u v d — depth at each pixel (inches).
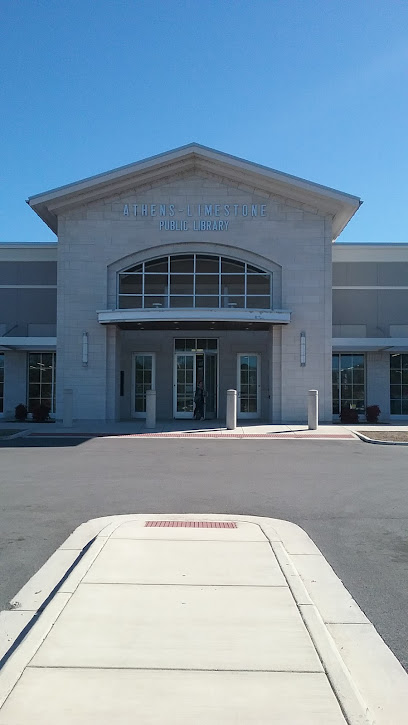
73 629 186.7
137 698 149.9
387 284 1076.5
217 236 924.0
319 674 161.8
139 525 316.5
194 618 195.6
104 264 921.5
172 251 927.0
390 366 1074.7
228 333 1056.2
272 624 191.6
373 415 1002.1
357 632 196.2
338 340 992.9
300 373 920.3
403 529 323.0
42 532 311.4
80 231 925.2
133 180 915.4
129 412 1057.5
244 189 927.0
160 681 157.5
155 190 930.1
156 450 648.4
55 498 394.6
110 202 927.7
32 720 141.3
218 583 227.5
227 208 926.4
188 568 244.4
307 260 922.7
